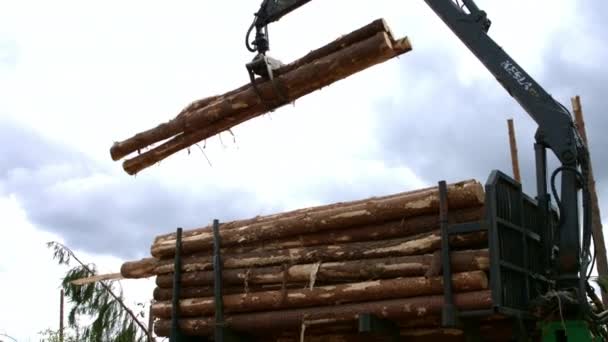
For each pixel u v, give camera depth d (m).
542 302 6.23
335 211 6.81
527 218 6.75
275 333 7.29
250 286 7.18
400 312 6.18
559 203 6.73
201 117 7.48
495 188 6.05
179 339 7.49
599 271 12.48
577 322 6.27
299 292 6.75
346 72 6.70
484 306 5.84
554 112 6.94
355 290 6.43
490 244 5.87
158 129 7.81
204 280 7.46
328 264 6.71
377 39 6.43
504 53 7.20
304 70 6.83
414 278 6.18
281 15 7.45
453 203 6.18
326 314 6.55
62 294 16.30
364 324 6.25
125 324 14.77
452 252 6.05
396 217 6.52
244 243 7.37
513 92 7.13
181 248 7.70
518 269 6.20
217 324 7.15
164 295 7.82
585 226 6.75
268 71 6.96
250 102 7.18
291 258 6.96
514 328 6.17
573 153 6.78
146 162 8.07
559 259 6.62
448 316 5.88
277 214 7.39
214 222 7.48
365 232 6.70
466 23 7.38
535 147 7.00
